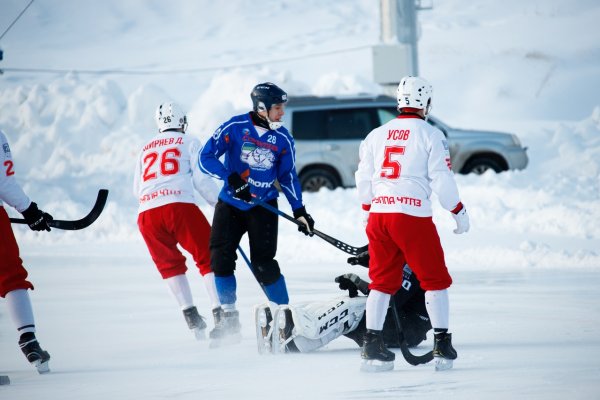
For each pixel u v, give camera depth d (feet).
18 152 248.11
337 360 59.00
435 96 378.94
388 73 231.30
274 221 68.44
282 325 61.36
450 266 107.65
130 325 75.61
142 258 124.26
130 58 527.81
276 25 620.90
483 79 391.24
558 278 94.99
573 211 126.82
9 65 510.17
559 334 64.80
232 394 48.70
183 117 73.97
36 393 51.26
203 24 645.10
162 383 52.70
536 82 384.68
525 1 560.61
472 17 546.26
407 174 55.57
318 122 183.21
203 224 71.10
